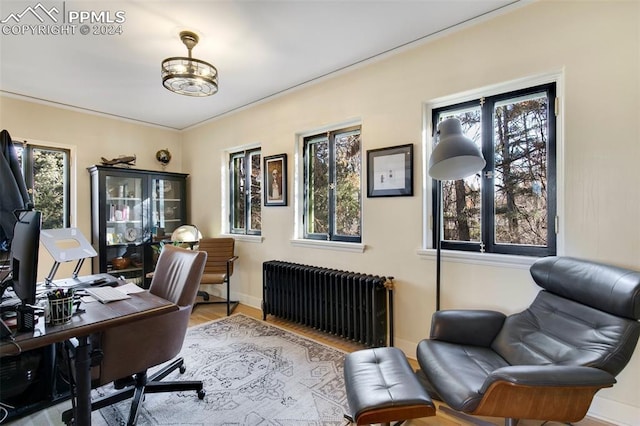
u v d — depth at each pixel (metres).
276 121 3.49
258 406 1.84
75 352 1.43
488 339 1.83
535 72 1.93
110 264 3.87
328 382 2.10
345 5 1.97
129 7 1.95
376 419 1.25
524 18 1.96
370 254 2.72
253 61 2.70
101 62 2.65
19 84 3.09
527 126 2.07
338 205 3.10
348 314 2.63
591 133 1.75
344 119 2.88
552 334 1.60
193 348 2.61
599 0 1.73
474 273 2.18
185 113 4.07
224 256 3.88
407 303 2.50
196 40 2.33
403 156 2.50
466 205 2.33
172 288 2.00
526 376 1.19
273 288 3.27
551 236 1.97
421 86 2.41
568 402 1.24
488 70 2.11
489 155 2.21
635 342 1.33
